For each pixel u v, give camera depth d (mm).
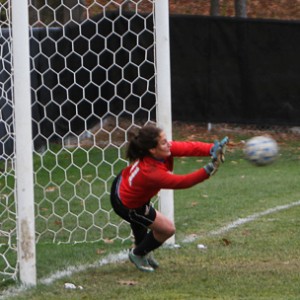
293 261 24219
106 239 28078
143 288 21516
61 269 23828
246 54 52062
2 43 31000
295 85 52219
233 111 52438
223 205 33688
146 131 21250
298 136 54531
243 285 21578
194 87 52344
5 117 32094
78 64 43656
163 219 22656
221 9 77062
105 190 34281
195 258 24812
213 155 20391
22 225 21953
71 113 43969
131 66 46031
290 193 36375
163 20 25203
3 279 22547
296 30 51938
